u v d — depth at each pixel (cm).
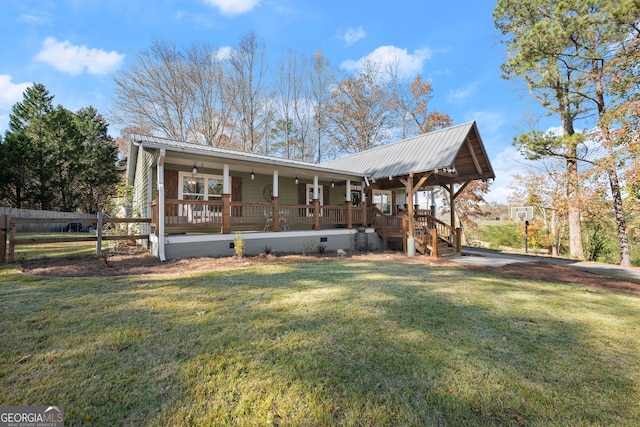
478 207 2031
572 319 374
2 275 556
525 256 1141
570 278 683
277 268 682
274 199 975
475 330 328
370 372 236
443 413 192
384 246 1187
